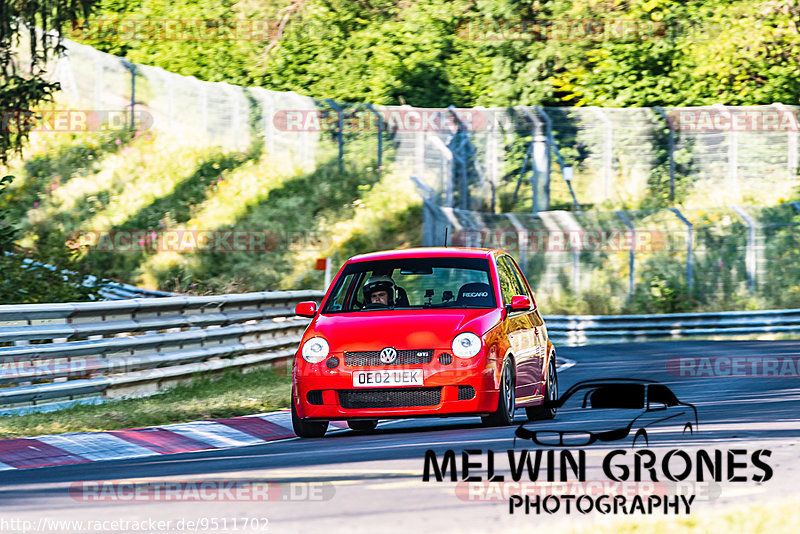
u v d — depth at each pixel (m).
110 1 158.38
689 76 150.50
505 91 149.00
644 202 138.00
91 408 45.12
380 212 129.12
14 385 44.53
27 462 35.16
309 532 22.45
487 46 153.12
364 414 39.09
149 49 159.88
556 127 144.88
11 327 44.06
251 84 156.62
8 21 74.38
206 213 128.62
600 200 138.25
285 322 66.69
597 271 119.62
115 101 143.38
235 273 119.25
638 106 149.38
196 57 158.38
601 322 102.25
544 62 150.75
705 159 143.62
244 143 138.62
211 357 57.38
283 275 120.31
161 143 137.88
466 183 129.75
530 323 44.25
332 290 43.12
